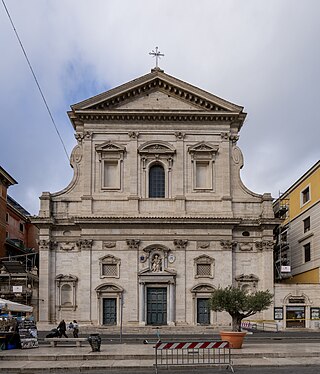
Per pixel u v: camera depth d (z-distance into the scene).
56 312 53.62
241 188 56.44
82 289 53.41
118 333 49.47
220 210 55.41
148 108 56.50
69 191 55.62
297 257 65.62
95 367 24.14
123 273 53.78
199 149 56.22
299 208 65.25
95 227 54.38
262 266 54.75
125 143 56.19
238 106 56.47
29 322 34.97
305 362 25.36
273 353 27.64
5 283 54.66
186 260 54.25
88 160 55.75
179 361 25.72
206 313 53.50
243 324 53.00
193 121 56.75
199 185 56.22
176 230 54.66
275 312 53.88
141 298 53.25
